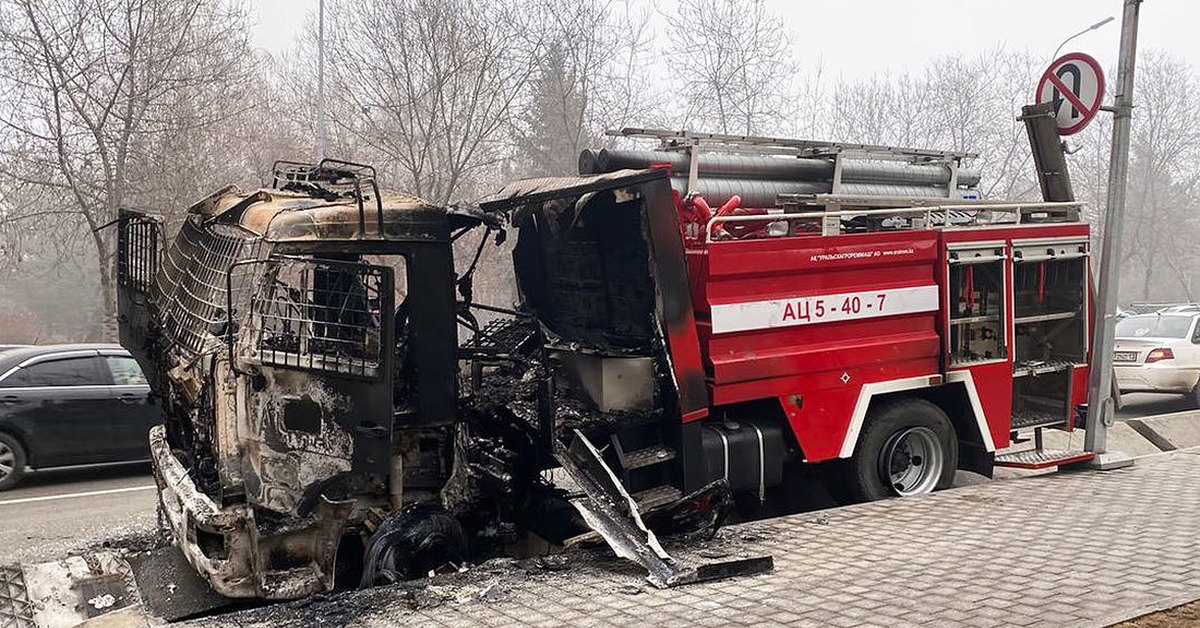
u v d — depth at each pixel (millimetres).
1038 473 9383
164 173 17922
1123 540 6289
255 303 5262
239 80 20000
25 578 6113
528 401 7027
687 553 6125
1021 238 8617
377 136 19562
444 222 6168
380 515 5922
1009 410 8617
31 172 17531
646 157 8562
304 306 5414
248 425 5234
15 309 34375
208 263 6195
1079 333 9203
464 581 5605
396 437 5980
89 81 17250
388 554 5750
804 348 7480
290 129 22922
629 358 6773
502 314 8328
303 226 5574
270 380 5230
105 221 17781
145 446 10750
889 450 8031
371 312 5559
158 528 7125
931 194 10258
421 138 19922
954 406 8609
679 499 6551
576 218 7344
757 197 9000
